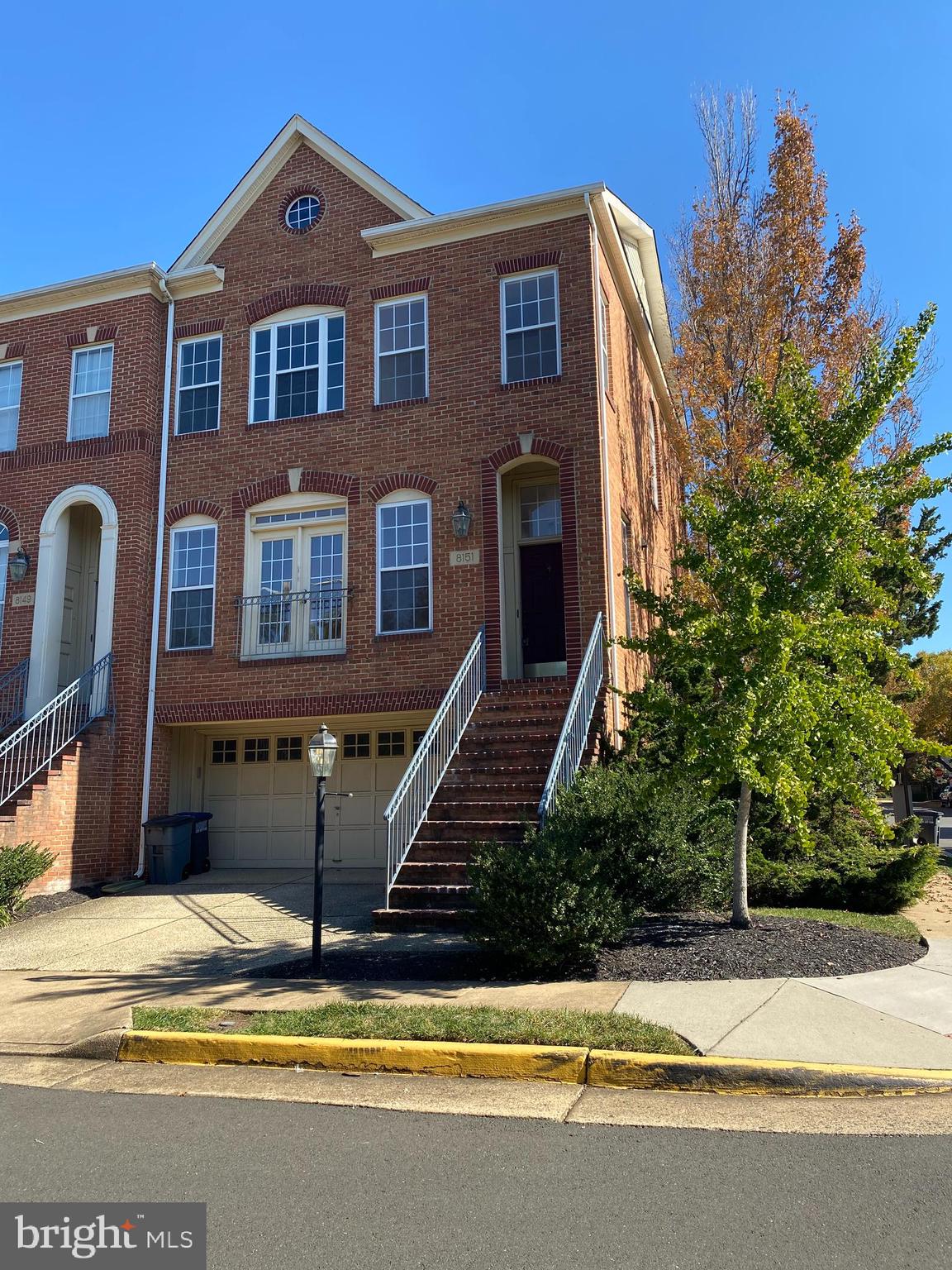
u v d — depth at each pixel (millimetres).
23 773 13453
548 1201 4023
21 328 16953
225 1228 3830
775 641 7957
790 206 18484
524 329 14555
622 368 16625
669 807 9594
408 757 15219
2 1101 5609
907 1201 3951
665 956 7961
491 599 13797
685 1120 4969
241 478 15492
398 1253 3586
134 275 16109
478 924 8070
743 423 17688
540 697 12836
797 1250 3555
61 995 7926
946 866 15703
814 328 18328
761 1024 6199
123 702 14852
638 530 17281
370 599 14438
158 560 15594
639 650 9016
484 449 14266
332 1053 6055
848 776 8383
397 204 15500
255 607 15117
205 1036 6332
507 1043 5926
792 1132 4762
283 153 16297
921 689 10539
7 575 16078
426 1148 4660
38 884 12828
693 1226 3760
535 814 10188
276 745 15930
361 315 15398
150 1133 4965
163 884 13945
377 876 13945
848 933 8742
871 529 8625
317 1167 4438
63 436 16266
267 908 11352
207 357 16250
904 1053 5688
